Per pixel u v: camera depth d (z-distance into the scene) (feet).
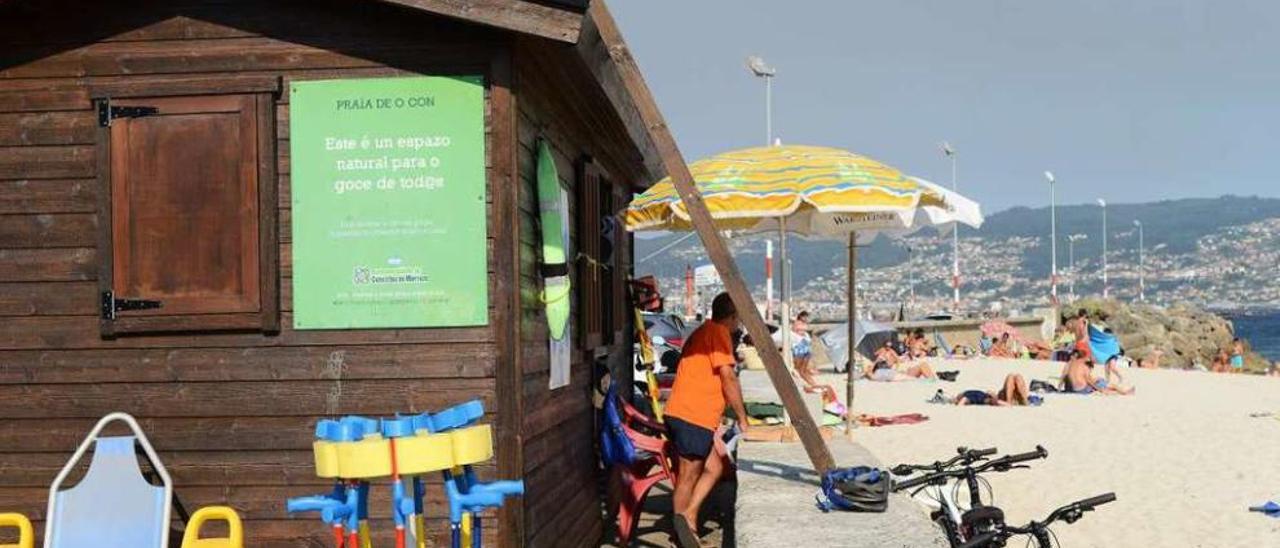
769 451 37.96
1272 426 67.00
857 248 46.85
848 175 30.53
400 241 22.18
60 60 22.57
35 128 22.59
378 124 22.18
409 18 22.16
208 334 22.36
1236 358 145.48
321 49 22.27
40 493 22.52
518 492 17.03
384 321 22.17
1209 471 50.52
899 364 115.85
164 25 22.45
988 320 182.91
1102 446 57.98
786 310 41.34
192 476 22.30
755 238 62.08
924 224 39.34
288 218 22.31
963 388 96.12
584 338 29.53
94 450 22.34
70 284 22.57
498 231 21.91
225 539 21.44
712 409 29.14
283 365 22.26
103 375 22.47
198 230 22.31
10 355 22.62
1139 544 37.14
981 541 20.29
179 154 22.34
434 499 22.06
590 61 23.95
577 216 29.63
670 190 31.58
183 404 22.36
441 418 16.93
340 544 16.51
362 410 22.13
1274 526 39.45
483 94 22.09
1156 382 107.45
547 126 25.77
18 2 22.26
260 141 22.21
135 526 21.08
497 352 21.90
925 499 34.06
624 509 31.48
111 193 22.38
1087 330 95.55
